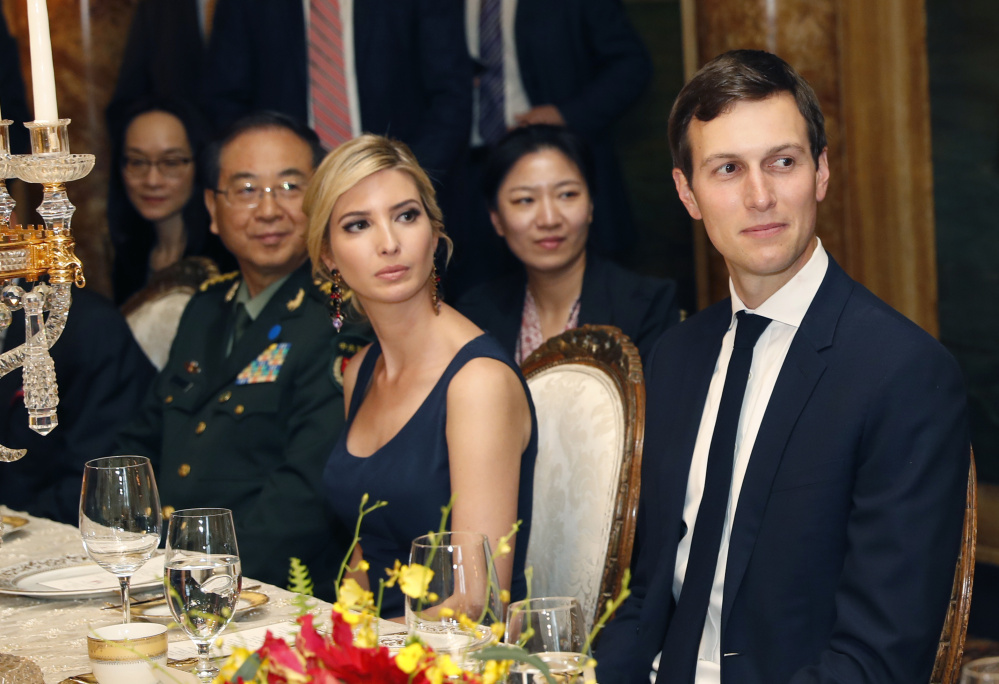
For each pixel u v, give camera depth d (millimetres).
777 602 1654
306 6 4555
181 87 5461
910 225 4523
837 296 1745
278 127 3049
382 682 908
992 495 4316
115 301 5168
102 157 5672
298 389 2822
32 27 1495
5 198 1560
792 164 1729
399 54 4531
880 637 1540
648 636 1850
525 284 3541
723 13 4645
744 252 1744
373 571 2240
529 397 2213
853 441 1634
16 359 1546
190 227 4992
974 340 4352
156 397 3154
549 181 3295
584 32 5070
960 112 4289
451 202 4566
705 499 1782
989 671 878
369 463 2221
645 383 2035
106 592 1853
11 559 2123
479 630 1189
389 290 2178
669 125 1875
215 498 2848
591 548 2141
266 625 1687
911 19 4398
